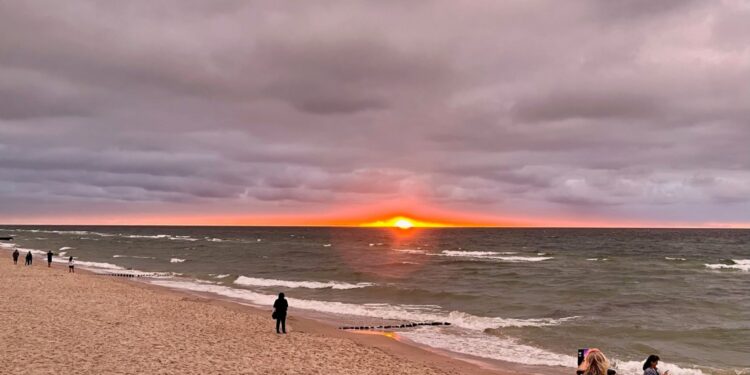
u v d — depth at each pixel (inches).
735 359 795.4
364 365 618.5
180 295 1326.3
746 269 2475.4
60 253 3336.6
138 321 823.7
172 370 523.2
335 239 6948.8
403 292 1492.4
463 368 676.7
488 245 5260.8
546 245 5226.4
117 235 7470.5
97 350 595.2
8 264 1964.8
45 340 633.6
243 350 653.3
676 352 836.6
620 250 4284.0
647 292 1606.8
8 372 483.8
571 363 737.0
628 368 733.9
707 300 1437.0
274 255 3398.1
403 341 868.0
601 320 1123.9
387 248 4589.1
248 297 1384.1
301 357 635.5
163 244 4763.8
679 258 3297.2
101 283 1387.8
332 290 1561.3
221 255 3346.5
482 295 1476.4
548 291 1605.6
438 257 3339.1
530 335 936.3
